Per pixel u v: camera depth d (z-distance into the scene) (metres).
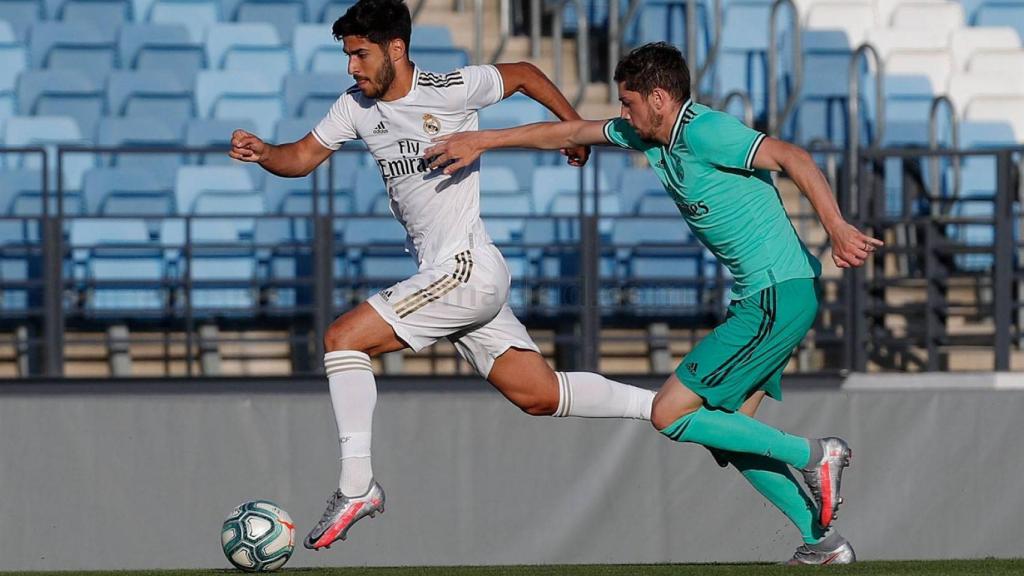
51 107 37.28
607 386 18.28
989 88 40.91
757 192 17.06
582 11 36.47
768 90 39.34
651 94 16.80
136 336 32.12
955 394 30.86
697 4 40.62
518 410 30.62
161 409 29.84
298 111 37.69
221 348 32.47
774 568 17.25
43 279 30.53
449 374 30.64
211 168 35.09
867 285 32.56
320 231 30.41
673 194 17.47
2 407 29.48
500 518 30.47
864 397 30.77
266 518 17.88
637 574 16.28
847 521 30.66
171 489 29.81
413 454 30.36
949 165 37.72
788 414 30.61
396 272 33.56
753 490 31.11
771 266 17.06
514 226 34.31
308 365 32.59
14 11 40.56
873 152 30.98
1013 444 30.92
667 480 30.92
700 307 31.81
